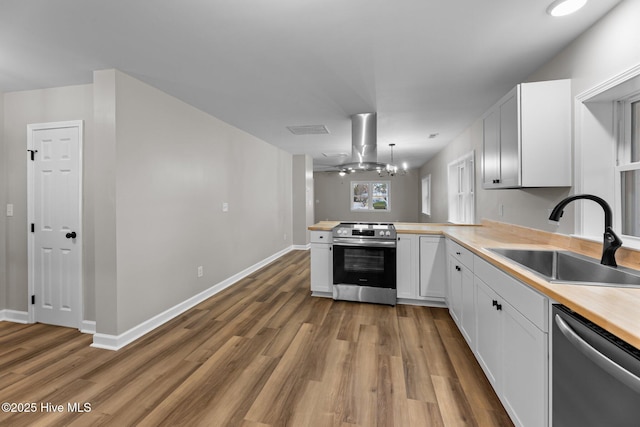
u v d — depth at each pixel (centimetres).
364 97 296
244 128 424
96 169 236
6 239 288
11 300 288
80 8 159
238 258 431
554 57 214
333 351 227
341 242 336
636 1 148
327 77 249
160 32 183
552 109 200
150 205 269
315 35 187
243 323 280
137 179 254
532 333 125
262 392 179
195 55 212
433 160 673
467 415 159
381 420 156
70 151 265
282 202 613
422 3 156
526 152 203
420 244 323
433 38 191
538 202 243
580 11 164
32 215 279
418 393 177
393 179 948
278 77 249
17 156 282
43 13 163
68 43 196
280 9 161
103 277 236
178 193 305
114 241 234
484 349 187
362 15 166
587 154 187
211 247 363
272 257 558
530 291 128
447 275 305
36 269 280
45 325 277
